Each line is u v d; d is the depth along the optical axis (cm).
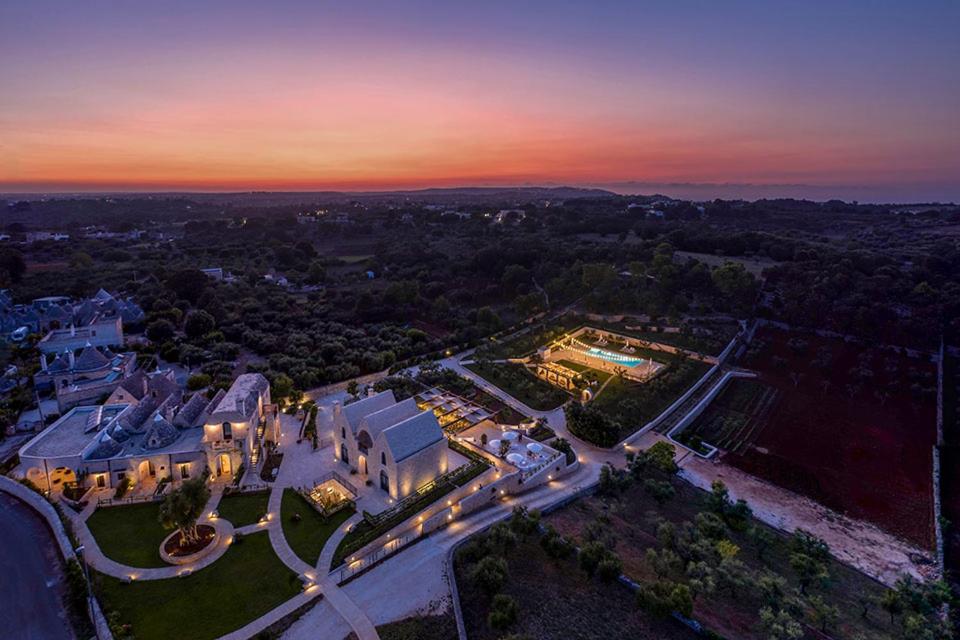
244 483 6350
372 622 4447
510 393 9656
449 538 5672
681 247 18662
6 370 9250
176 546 5172
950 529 6669
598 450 8069
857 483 7594
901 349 11094
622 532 6116
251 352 11619
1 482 6097
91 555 5041
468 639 4356
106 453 6141
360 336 12431
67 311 12444
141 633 4206
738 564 5244
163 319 12012
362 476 6656
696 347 11775
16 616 4297
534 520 5631
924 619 4734
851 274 13750
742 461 8100
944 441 8544
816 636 4681
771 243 17525
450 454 7306
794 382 10481
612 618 4703
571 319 14112
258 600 4609
